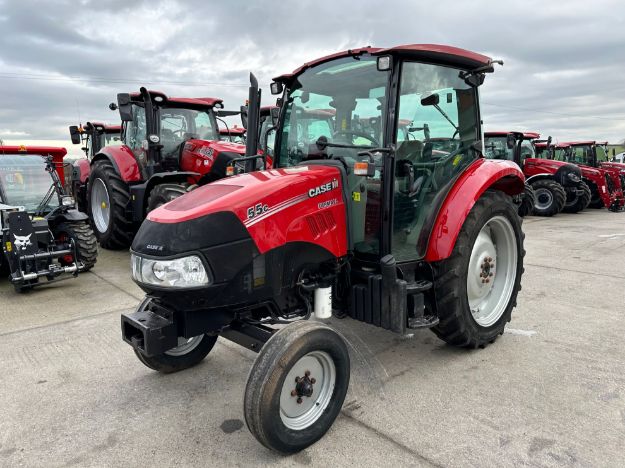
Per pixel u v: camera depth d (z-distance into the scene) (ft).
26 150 22.22
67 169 23.81
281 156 12.02
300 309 9.84
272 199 8.59
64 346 12.67
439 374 10.53
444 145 11.27
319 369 8.43
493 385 9.99
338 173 9.75
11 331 13.87
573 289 16.92
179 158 23.65
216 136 25.30
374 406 9.27
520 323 13.60
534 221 36.99
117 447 8.25
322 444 8.16
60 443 8.40
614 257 22.20
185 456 7.95
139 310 9.80
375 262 10.02
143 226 8.71
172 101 23.41
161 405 9.59
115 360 11.76
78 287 18.37
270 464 7.69
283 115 11.94
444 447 7.95
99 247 26.17
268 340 7.79
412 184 10.44
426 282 10.59
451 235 10.36
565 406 9.11
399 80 9.61
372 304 9.79
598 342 12.15
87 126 33.68
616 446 7.86
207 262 7.97
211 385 10.39
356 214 10.14
